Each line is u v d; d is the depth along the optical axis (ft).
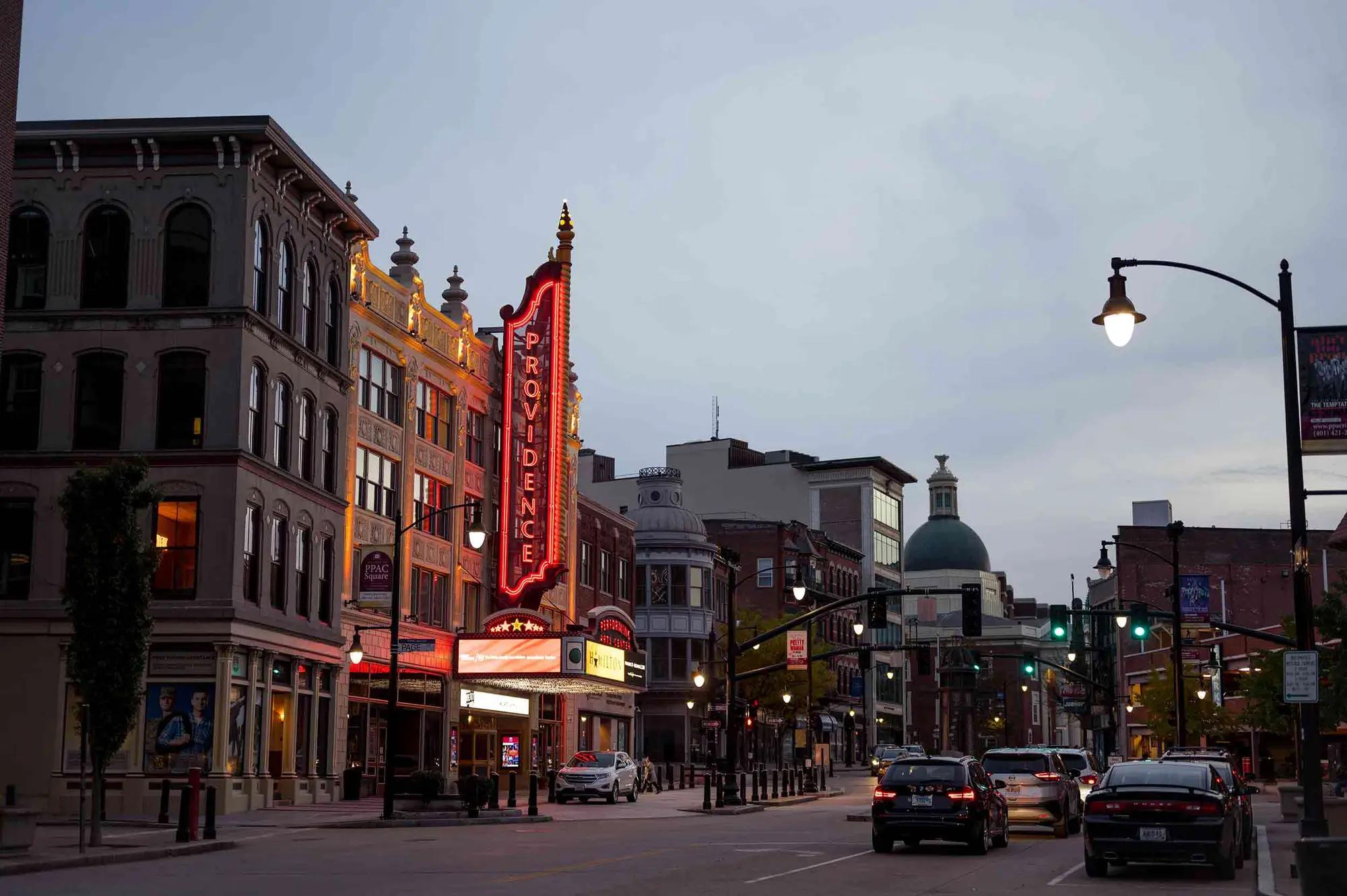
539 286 205.05
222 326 140.05
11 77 110.11
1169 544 353.10
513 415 208.44
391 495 178.60
